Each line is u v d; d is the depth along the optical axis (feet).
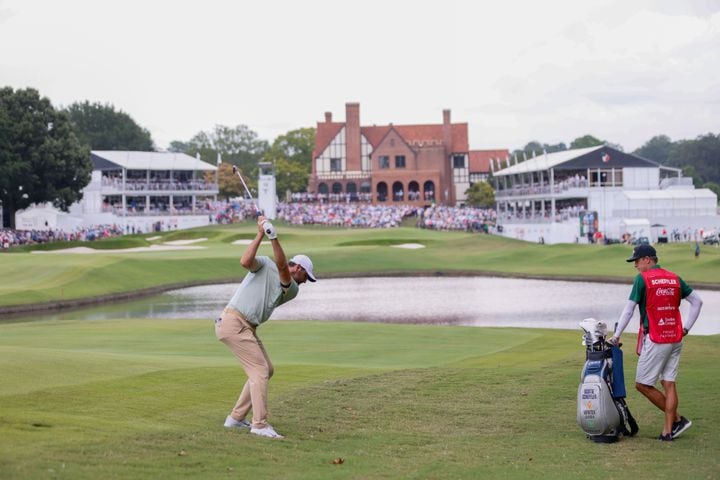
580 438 47.67
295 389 59.00
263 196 453.99
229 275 239.50
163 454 39.50
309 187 574.15
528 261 279.28
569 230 366.63
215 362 68.33
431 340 98.02
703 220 368.27
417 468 40.22
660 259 249.96
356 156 565.53
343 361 80.23
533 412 54.13
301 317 157.17
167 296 199.93
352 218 441.68
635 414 53.72
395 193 563.48
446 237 347.97
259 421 45.47
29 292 179.42
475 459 42.47
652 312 47.75
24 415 44.91
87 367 59.88
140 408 49.14
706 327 132.87
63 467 36.06
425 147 561.43
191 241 356.38
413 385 62.03
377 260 273.13
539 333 105.19
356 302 182.91
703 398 57.82
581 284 217.97
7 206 382.63
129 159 461.78
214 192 477.77
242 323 45.60
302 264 47.24
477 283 225.76
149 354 81.46
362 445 44.73
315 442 44.78
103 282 205.26
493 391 60.49
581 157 396.57
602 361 47.65
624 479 38.96
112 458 38.11
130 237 373.81
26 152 378.94
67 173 389.80
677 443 46.62
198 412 49.37
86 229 385.29
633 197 370.12
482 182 564.71
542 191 401.70
